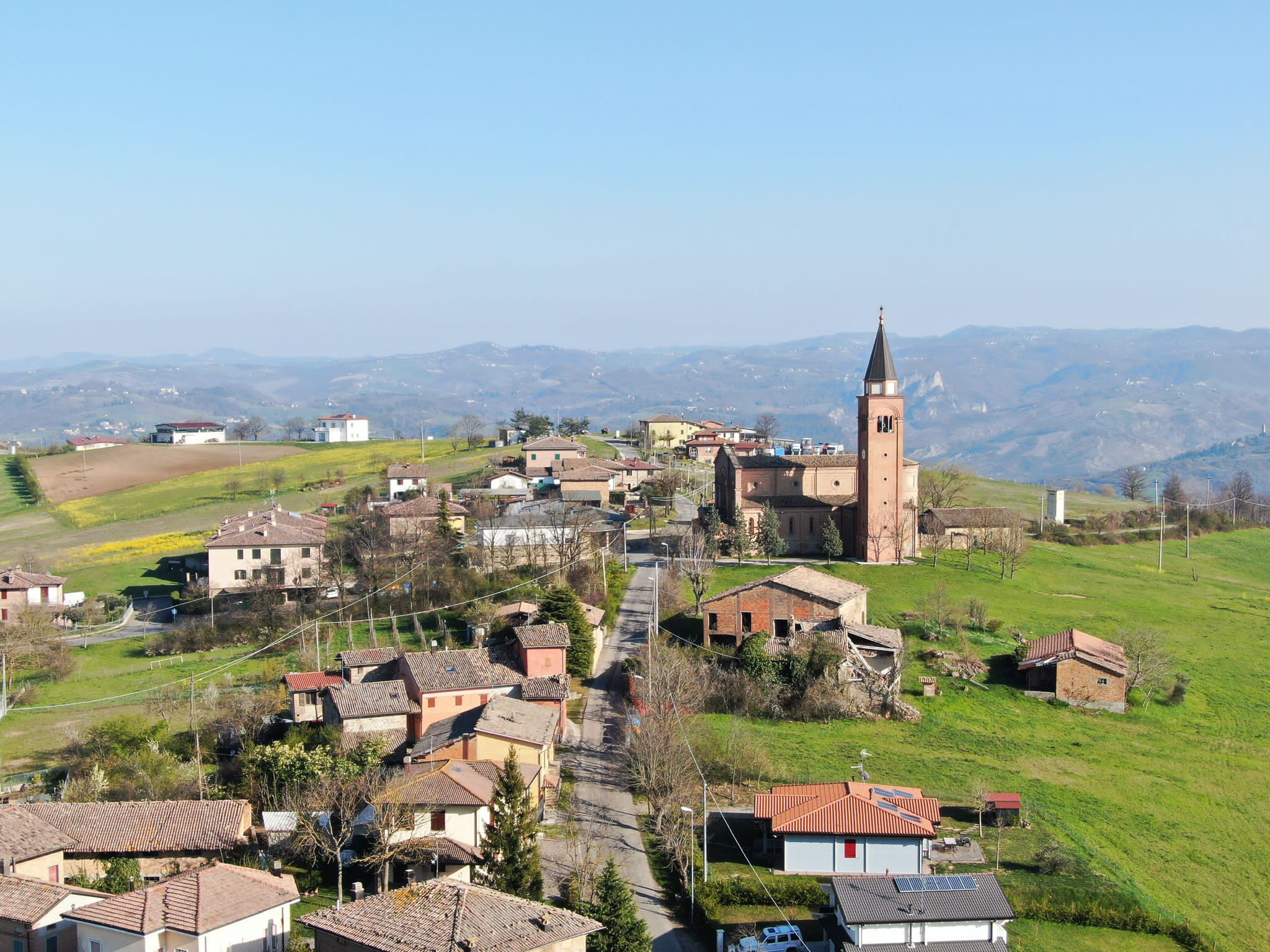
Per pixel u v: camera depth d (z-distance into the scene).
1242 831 87.19
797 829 74.62
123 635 141.38
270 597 141.50
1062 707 113.81
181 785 87.12
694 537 153.12
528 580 138.75
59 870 70.94
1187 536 197.62
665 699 96.81
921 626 128.50
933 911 61.59
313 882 71.81
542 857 75.88
